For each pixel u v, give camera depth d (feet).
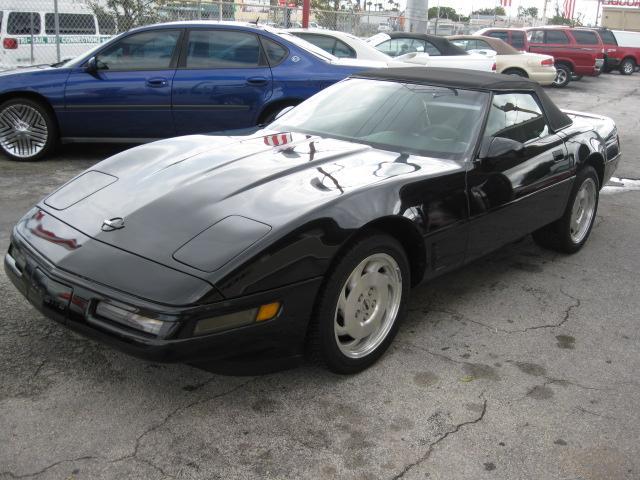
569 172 14.55
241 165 10.44
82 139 22.79
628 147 32.65
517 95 13.61
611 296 13.61
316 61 23.73
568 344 11.34
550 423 8.95
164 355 7.70
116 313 7.95
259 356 8.63
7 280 12.59
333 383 9.67
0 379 9.26
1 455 7.72
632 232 18.43
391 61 33.65
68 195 10.18
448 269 11.36
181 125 22.94
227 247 8.25
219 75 22.67
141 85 22.26
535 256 16.01
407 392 9.53
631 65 89.15
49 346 10.23
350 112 13.04
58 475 7.44
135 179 10.21
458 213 11.08
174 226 8.74
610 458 8.26
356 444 8.29
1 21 44.09
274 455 8.00
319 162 10.71
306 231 8.63
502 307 12.76
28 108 22.16
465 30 91.61
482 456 8.18
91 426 8.36
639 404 9.54
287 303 8.45
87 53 22.65
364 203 9.40
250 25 23.32
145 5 46.14
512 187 12.48
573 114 17.75
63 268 8.50
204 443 8.16
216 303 7.86
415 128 12.28
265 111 23.32
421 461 8.03
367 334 9.94
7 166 21.99
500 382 9.94
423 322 11.91
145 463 7.74
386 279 10.01
